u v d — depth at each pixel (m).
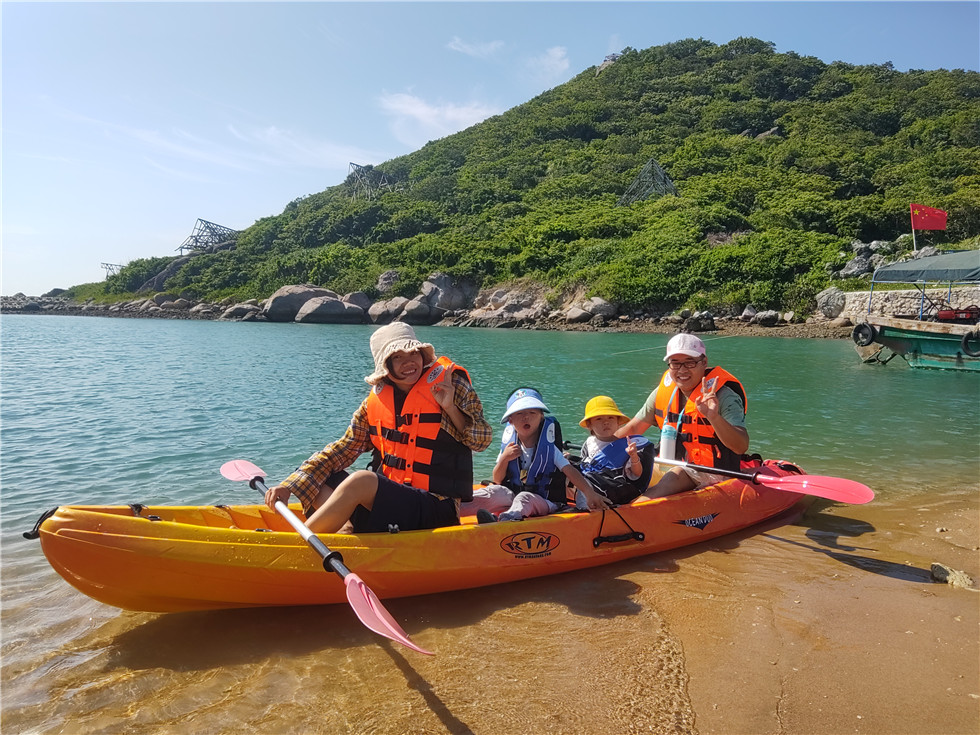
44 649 3.17
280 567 3.43
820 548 4.61
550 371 15.47
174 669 3.00
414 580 3.67
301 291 48.59
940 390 12.53
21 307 71.62
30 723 2.61
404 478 3.91
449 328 38.25
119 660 3.08
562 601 3.74
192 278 65.81
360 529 3.75
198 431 8.45
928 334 16.14
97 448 7.48
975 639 3.28
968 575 4.10
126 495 5.78
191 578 3.30
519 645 3.22
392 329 3.87
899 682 2.90
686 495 4.84
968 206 40.38
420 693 2.81
